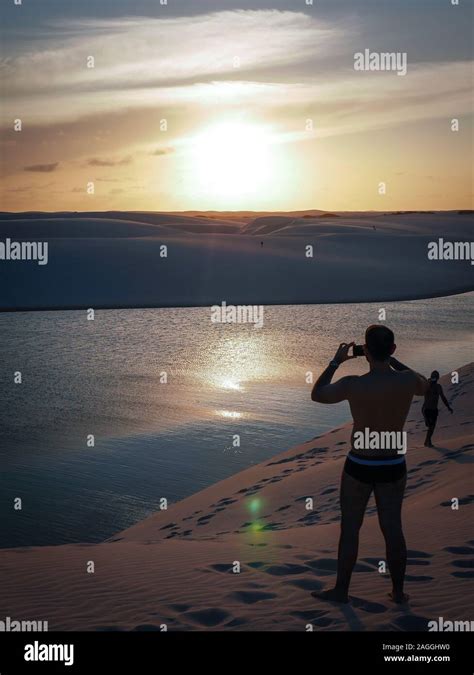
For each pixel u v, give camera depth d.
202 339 50.78
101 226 149.88
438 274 109.38
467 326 55.69
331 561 6.16
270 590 5.28
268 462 18.28
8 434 23.25
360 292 92.25
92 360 41.22
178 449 21.41
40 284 85.25
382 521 4.87
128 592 5.36
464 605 4.89
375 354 4.70
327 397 4.69
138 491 17.47
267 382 33.06
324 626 4.55
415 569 5.87
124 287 87.19
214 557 6.65
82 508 16.19
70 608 5.01
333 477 14.56
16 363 40.16
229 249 110.50
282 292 90.38
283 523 12.12
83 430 23.88
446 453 14.49
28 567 6.23
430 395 15.66
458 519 8.19
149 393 30.64
